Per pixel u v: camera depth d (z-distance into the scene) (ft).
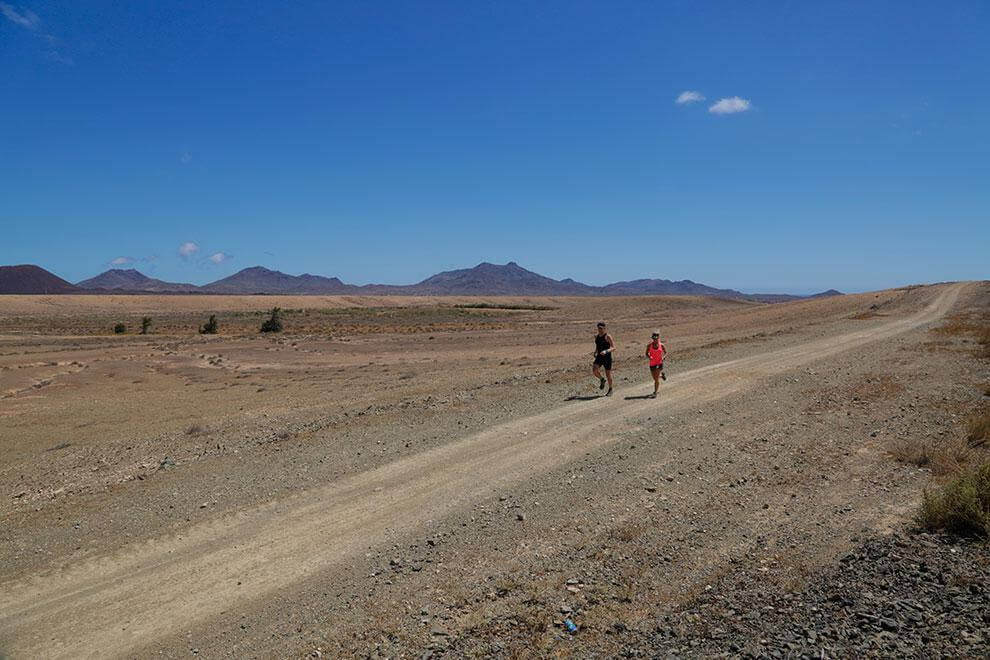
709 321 233.76
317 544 26.78
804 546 22.76
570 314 358.84
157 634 20.62
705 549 23.50
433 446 40.29
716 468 33.04
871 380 53.93
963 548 20.04
